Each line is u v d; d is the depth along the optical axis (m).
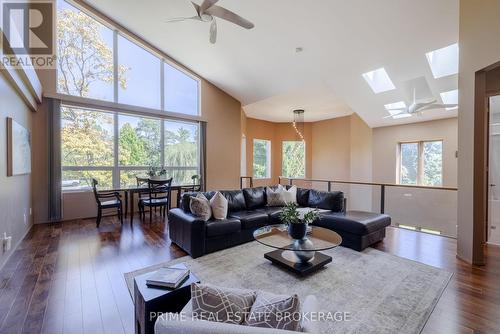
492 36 2.61
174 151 6.18
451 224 4.64
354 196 6.16
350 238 3.39
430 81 4.65
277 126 9.62
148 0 4.25
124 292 2.21
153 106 5.77
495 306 2.04
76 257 2.95
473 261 2.87
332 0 3.27
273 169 9.55
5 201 2.78
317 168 9.32
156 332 0.94
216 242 3.26
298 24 3.78
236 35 4.39
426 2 3.06
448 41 3.53
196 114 6.48
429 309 2.00
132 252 3.15
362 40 3.84
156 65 5.82
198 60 5.71
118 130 5.30
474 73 2.85
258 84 5.96
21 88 3.15
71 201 4.73
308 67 4.81
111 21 5.05
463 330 1.75
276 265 2.81
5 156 2.79
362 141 8.06
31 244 3.37
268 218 3.94
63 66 4.61
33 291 2.19
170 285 1.46
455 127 6.36
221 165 6.89
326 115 8.48
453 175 6.41
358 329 1.76
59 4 4.52
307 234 2.94
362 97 5.75
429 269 2.73
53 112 4.44
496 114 5.11
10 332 1.67
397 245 3.52
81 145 4.86
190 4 4.04
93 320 1.83
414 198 4.99
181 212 3.45
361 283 2.42
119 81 5.28
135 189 4.60
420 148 7.07
